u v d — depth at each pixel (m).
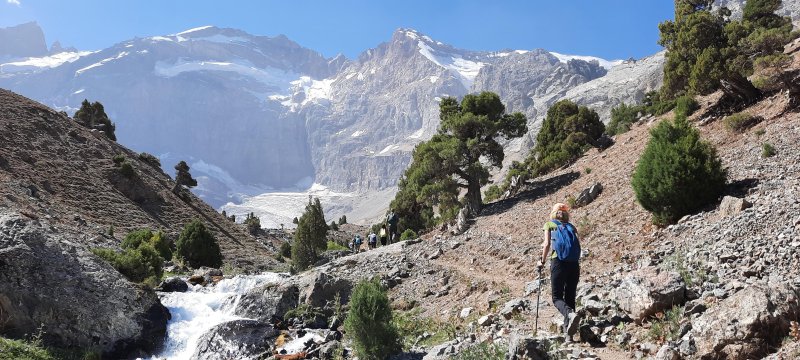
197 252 38.91
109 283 17.31
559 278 9.68
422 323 16.02
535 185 39.94
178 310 19.19
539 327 11.27
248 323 17.25
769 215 14.09
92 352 15.30
